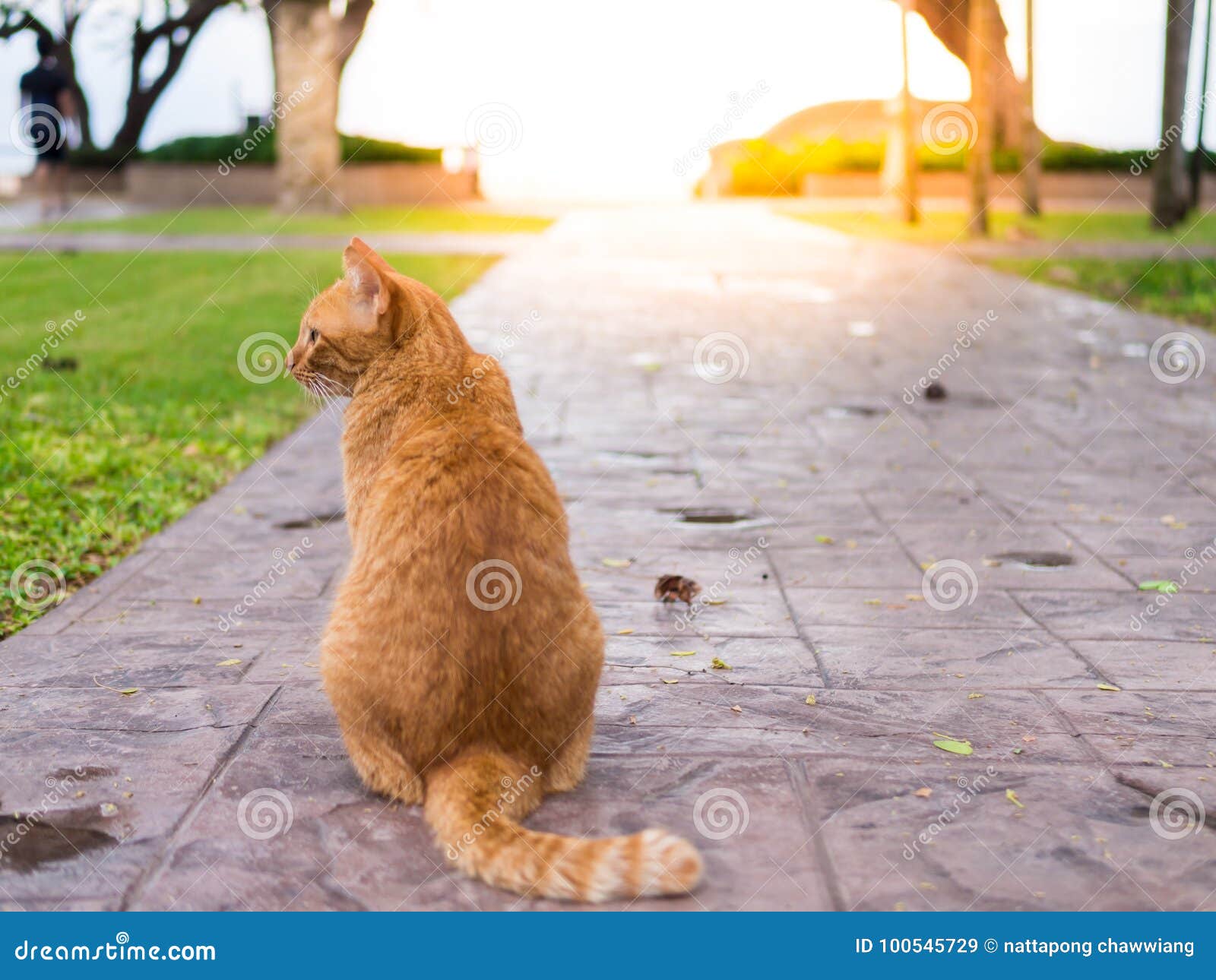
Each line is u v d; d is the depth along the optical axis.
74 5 37.28
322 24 27.16
